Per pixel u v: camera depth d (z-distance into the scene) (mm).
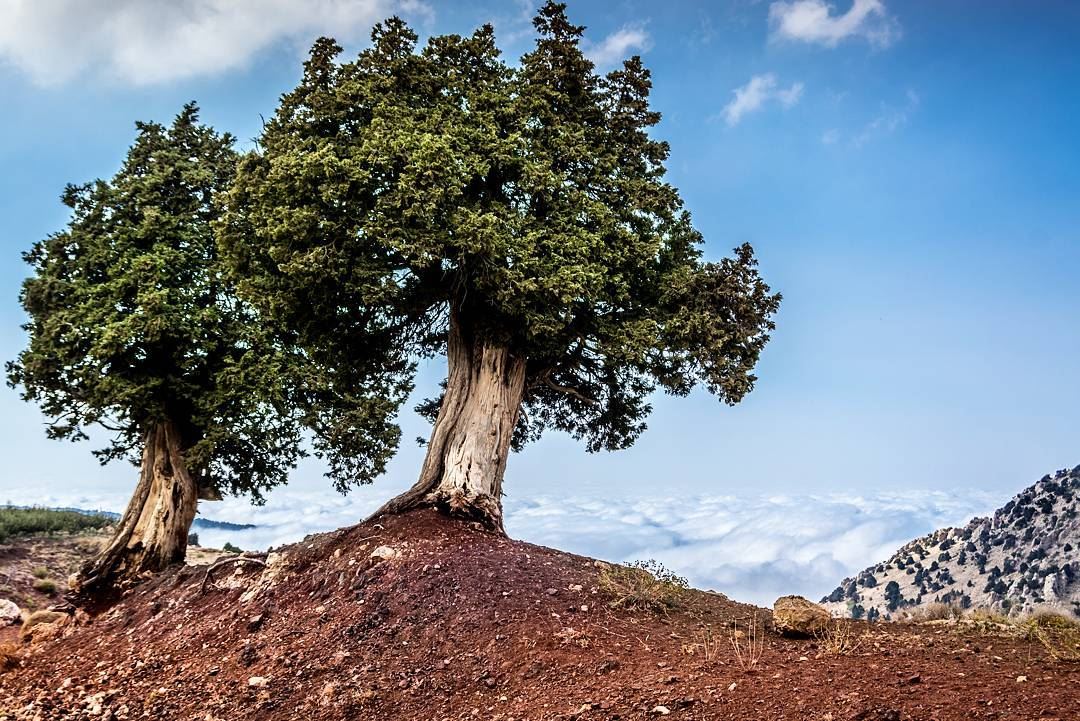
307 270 15688
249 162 17906
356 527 16359
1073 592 33281
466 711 8789
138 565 21344
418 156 15289
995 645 9039
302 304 17781
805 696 7047
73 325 20281
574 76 19250
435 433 17969
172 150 23578
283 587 14492
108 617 16766
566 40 19469
